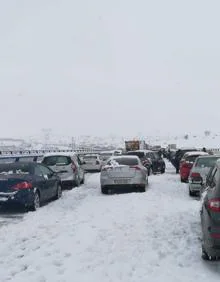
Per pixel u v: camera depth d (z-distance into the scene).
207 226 6.65
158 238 8.91
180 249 8.06
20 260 7.55
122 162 17.42
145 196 15.35
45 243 8.69
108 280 6.39
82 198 16.20
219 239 6.44
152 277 6.50
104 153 43.75
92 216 11.68
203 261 7.31
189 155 21.14
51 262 7.37
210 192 7.04
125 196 15.60
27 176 13.37
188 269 6.88
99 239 8.90
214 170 8.03
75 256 7.70
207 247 6.67
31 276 6.66
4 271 6.95
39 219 11.52
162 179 23.36
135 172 17.08
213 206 6.57
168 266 7.07
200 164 15.47
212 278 6.42
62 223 10.79
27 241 8.92
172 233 9.32
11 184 12.87
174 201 14.20
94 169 33.97
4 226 10.83
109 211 12.40
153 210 12.25
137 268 6.98
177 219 10.76
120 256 7.64
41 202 14.65
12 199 12.78
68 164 19.89
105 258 7.54
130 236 9.12
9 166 13.95
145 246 8.30
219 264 7.14
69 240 8.85
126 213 11.87
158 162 29.03
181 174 20.97
